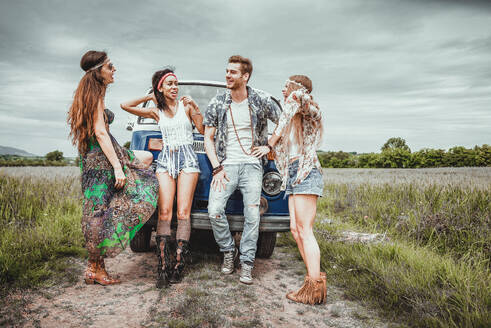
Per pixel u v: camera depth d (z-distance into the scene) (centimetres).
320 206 678
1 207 463
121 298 244
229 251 307
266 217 308
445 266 280
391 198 631
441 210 454
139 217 264
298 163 264
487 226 385
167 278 270
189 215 296
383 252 334
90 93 246
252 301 251
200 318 212
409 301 241
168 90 287
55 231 378
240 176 295
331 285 293
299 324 219
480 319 198
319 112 256
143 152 300
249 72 293
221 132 296
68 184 675
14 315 208
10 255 286
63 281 272
